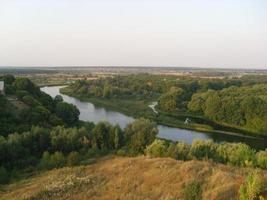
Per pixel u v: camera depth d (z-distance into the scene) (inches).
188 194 1179.3
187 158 1916.8
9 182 1700.3
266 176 1194.0
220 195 1122.0
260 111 3998.5
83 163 1921.8
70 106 3289.9
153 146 2050.9
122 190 1349.7
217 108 4372.5
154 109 5064.0
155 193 1274.6
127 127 2522.1
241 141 3528.5
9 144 1996.8
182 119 4458.7
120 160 1861.5
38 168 1898.4
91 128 2824.8
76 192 1375.5
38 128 2265.0
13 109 2810.0
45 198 1323.8
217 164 1653.5
